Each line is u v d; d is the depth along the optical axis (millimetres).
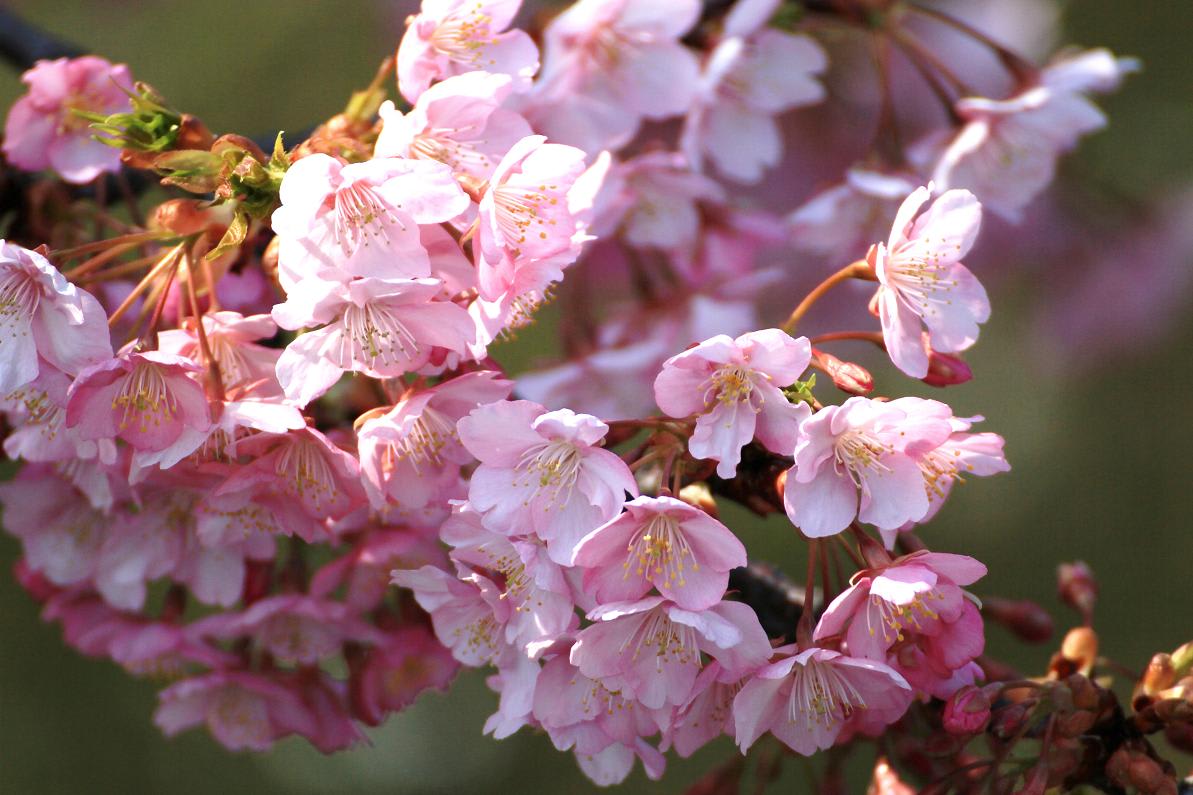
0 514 1049
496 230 902
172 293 952
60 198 1012
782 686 916
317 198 904
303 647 994
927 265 930
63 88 999
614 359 1104
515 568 921
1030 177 1100
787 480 911
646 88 1070
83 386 914
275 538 993
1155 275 1398
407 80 947
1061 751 937
